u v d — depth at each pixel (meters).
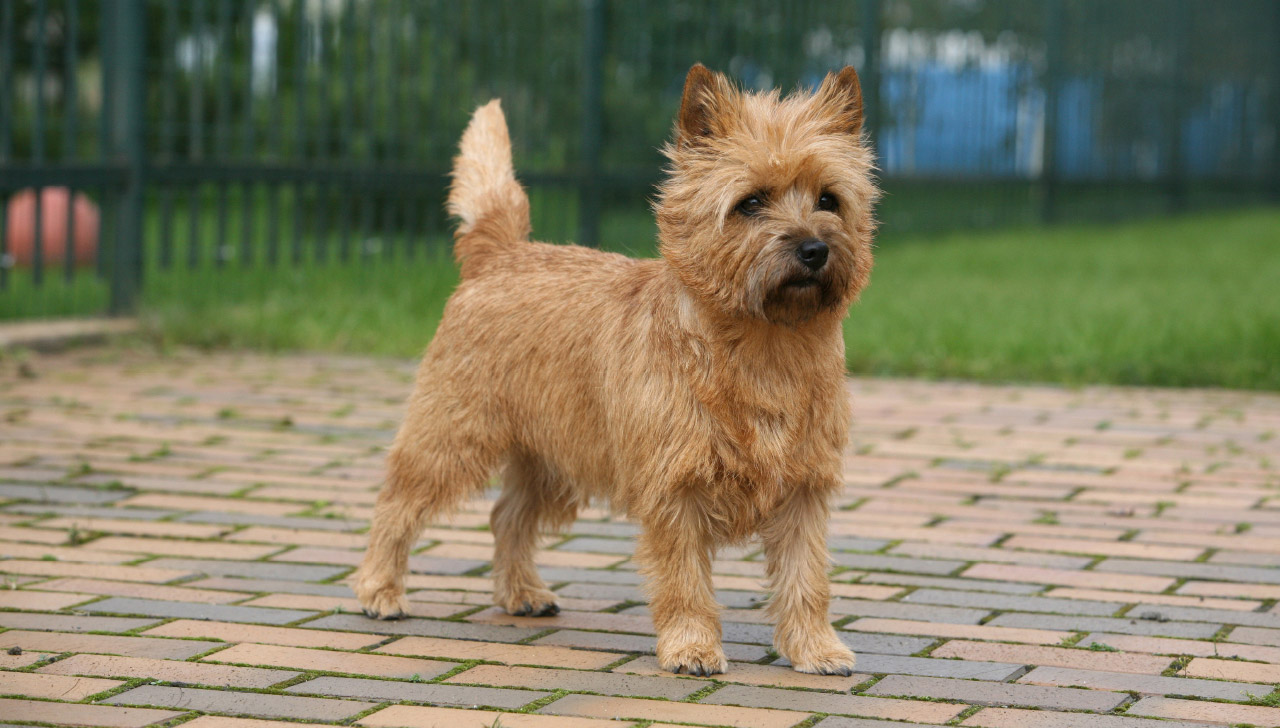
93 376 7.80
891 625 3.93
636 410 3.53
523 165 11.78
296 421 6.72
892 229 16.50
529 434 3.93
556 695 3.31
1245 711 3.22
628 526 5.12
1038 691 3.37
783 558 3.66
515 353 3.92
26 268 11.56
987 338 8.86
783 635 3.63
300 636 3.76
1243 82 26.56
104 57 9.27
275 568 4.43
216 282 9.89
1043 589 4.27
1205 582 4.33
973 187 18.25
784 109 3.62
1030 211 19.73
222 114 9.66
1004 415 7.06
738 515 3.56
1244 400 7.50
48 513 5.02
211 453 6.03
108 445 6.12
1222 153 26.06
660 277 3.66
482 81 11.73
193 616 3.91
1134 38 22.12
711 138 3.54
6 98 8.58
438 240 12.32
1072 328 9.16
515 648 3.72
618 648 3.74
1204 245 16.55
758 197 3.47
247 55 9.67
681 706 3.25
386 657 3.60
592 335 3.75
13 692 3.25
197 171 9.59
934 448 6.29
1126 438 6.50
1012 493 5.48
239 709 3.16
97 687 3.29
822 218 3.42
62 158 14.29
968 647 3.73
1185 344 8.53
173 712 3.14
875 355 8.45
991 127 18.50
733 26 13.89
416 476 4.03
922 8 16.89
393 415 6.91
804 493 3.63
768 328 3.44
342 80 12.40
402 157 12.37
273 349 8.83
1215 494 5.45
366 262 10.67
